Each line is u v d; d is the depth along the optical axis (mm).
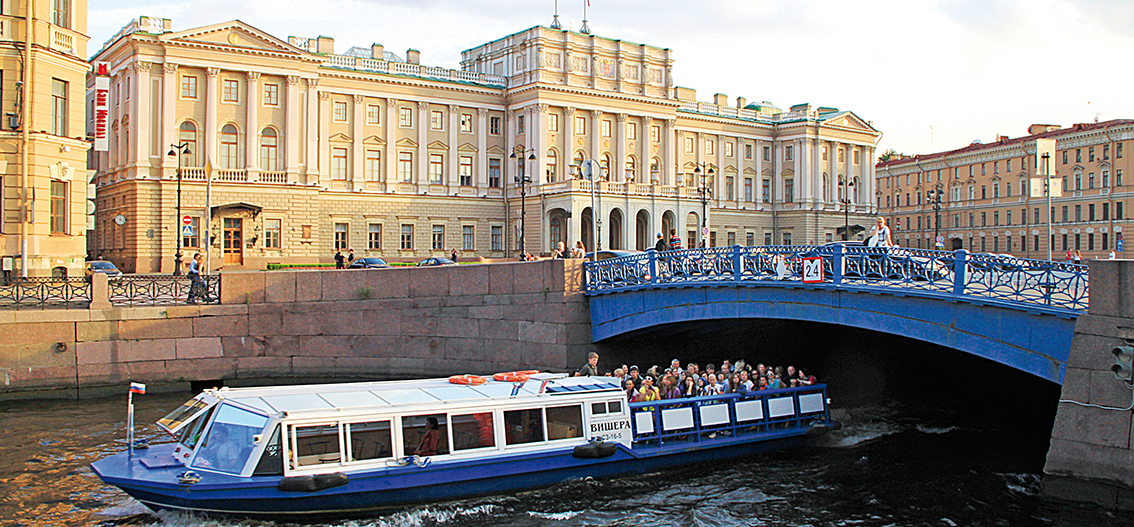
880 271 17766
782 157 91812
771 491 16922
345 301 27172
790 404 20344
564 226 69000
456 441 15961
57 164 33469
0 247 31641
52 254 33125
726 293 21234
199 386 25906
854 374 25875
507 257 70500
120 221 52625
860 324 18297
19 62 32094
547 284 25438
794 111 94812
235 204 54594
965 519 15133
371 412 15312
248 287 26516
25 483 16594
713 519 15383
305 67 59156
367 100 65750
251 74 57062
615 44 74625
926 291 16734
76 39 34625
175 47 54500
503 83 73062
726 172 87875
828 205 91000
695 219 83000
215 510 14227
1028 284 15180
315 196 59375
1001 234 92750
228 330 26234
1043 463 18625
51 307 24797
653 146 78125
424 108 68125
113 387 24844
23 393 23812
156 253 53875
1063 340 14703
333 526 14680
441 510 15539
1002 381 24391
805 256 19344
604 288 24625
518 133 71500
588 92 71438
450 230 69438
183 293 26922
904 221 108562
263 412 14844
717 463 18734
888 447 20188
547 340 25391
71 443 19500
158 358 25422
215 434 14914
